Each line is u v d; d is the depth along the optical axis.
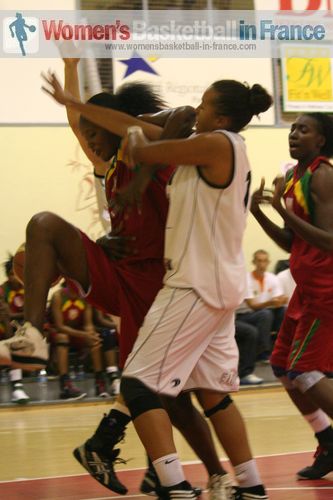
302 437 7.23
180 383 3.95
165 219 4.31
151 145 3.85
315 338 5.05
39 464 6.32
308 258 5.08
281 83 12.61
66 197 11.70
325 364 5.09
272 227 5.28
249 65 12.49
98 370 10.34
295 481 5.25
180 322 3.88
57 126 11.69
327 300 5.00
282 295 11.10
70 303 10.30
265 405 9.59
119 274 4.38
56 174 11.69
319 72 12.77
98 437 4.81
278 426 7.96
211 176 3.88
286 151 12.65
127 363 3.97
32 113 11.62
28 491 5.21
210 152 3.82
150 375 3.88
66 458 6.53
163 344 3.88
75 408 9.94
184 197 3.92
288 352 5.38
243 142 4.00
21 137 11.58
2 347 3.99
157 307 3.96
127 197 4.00
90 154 4.98
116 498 4.86
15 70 11.55
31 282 4.12
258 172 12.52
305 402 5.36
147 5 12.01
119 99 4.69
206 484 5.17
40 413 9.59
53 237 4.20
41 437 7.78
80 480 5.54
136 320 4.34
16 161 11.55
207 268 3.91
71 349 10.50
